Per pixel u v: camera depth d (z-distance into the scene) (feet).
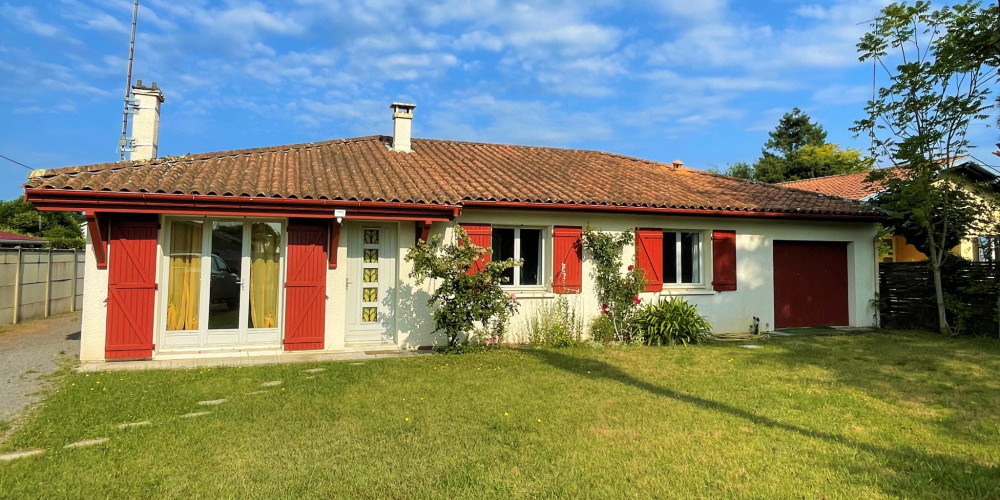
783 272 43.47
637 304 37.29
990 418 18.90
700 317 37.09
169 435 16.16
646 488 13.05
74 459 14.24
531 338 35.32
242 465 14.01
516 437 16.40
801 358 29.94
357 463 14.25
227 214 27.12
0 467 13.71
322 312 30.94
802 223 43.37
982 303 38.88
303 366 26.68
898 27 38.86
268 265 30.94
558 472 13.85
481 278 30.68
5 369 25.58
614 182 42.45
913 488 13.20
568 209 35.19
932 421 18.52
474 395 21.25
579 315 36.68
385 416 18.34
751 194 44.55
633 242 38.32
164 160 32.14
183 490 12.59
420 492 12.66
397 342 32.48
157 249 28.25
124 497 12.21
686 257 41.42
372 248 33.32
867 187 47.03
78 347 31.55
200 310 29.66
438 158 43.14
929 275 41.73
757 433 17.07
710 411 19.36
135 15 46.03
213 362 27.55
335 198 28.63
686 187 44.37
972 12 35.78
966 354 31.07
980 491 12.98
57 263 49.62
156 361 27.68
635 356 30.48
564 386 22.95
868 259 45.06
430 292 33.19
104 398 20.16
